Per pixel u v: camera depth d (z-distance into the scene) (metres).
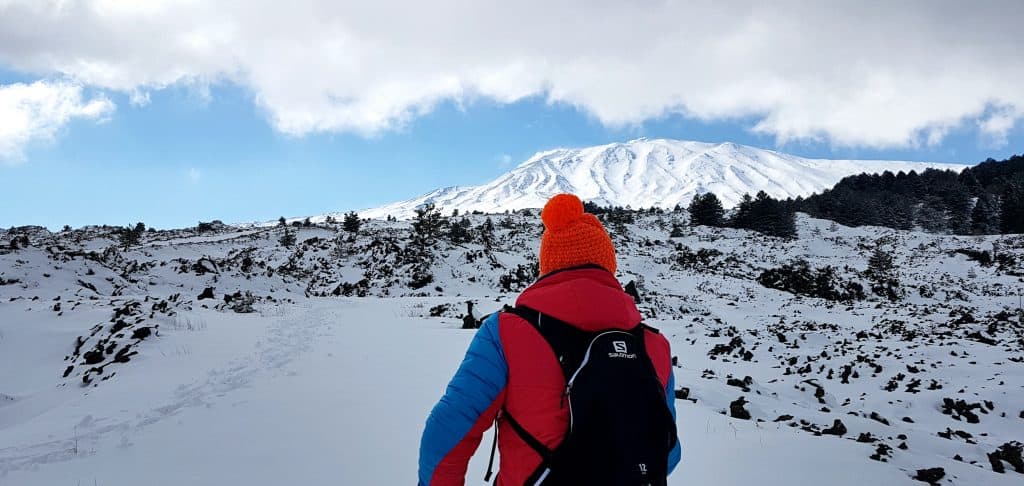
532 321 1.58
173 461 4.61
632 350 1.57
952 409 10.30
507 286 44.62
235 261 44.03
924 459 5.55
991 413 10.06
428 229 61.09
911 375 12.97
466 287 44.03
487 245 67.44
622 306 1.67
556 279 1.69
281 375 8.48
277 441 5.14
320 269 49.72
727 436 5.80
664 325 22.55
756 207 104.69
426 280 44.00
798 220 115.00
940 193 134.62
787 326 24.89
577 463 1.43
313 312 21.75
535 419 1.49
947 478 4.97
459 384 1.60
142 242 77.25
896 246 84.56
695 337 19.44
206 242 69.44
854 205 121.94
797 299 40.28
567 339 1.53
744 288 44.09
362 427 5.61
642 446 1.46
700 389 9.05
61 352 12.48
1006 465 6.43
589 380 1.46
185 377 8.81
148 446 5.03
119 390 8.16
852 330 23.06
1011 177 138.75
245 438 5.24
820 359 14.86
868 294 48.22
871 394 11.58
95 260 29.80
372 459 4.63
